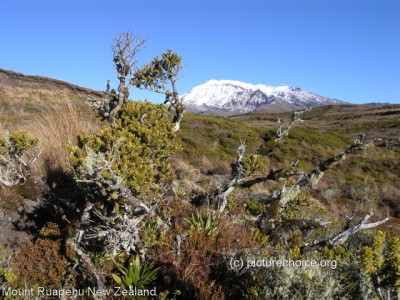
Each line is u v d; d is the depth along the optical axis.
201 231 4.41
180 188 6.57
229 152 19.22
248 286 3.35
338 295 3.24
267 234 5.12
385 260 2.39
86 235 3.84
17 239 4.17
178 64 5.55
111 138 3.74
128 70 4.51
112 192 3.50
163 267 3.69
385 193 14.66
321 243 4.73
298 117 5.77
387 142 29.09
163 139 4.41
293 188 5.43
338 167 20.36
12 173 4.32
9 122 9.00
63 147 5.71
